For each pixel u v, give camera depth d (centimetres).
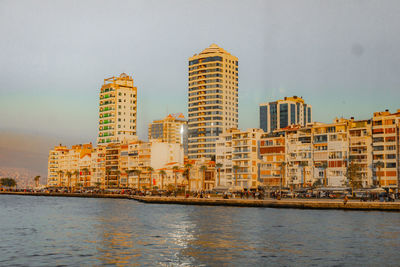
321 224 8612
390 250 5925
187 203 15325
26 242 6719
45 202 18675
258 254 5703
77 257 5541
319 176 18200
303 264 5144
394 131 16725
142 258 5484
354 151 17662
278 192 16588
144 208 13912
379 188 14162
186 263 5216
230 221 9388
